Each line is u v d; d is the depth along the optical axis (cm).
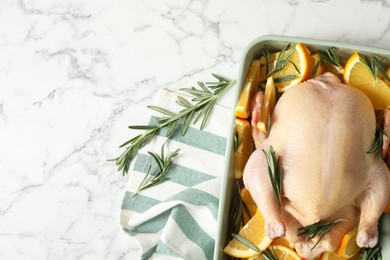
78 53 99
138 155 94
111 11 99
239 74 84
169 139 94
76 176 97
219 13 96
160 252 92
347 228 79
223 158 93
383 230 83
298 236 79
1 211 98
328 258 83
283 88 87
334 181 76
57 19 100
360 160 77
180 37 97
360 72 84
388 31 92
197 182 93
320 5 94
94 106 98
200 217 90
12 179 98
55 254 96
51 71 99
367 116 79
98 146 97
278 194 78
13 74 100
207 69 96
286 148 79
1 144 99
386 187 78
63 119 98
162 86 97
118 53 98
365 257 82
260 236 84
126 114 97
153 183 92
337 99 79
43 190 97
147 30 98
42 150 98
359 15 93
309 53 86
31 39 100
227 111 94
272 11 95
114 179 96
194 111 93
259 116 83
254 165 80
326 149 77
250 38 95
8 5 101
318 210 77
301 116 79
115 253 95
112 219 96
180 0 97
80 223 96
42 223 97
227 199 83
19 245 97
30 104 99
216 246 81
